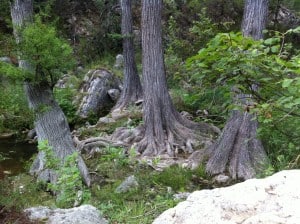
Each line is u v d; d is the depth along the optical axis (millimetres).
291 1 19359
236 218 1706
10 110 6742
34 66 6617
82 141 9156
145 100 9094
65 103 12102
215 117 10211
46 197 6641
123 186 6379
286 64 2418
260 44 2639
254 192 1832
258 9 6566
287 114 2652
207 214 1758
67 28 17234
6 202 5020
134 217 4688
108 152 8039
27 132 10641
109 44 16828
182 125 9258
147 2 8719
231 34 2555
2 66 6402
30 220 3488
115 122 11016
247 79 2631
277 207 1715
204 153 8016
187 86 12141
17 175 7914
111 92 13258
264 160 6754
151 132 8953
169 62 12680
